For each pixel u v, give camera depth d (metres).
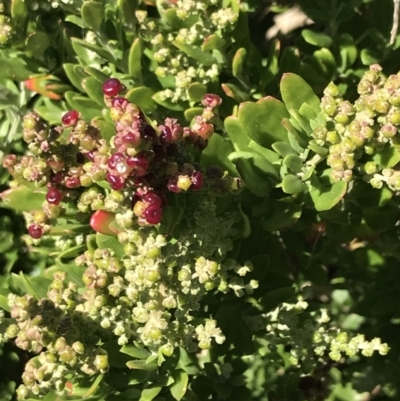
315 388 0.33
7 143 0.34
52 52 0.33
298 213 0.29
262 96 0.32
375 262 0.33
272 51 0.31
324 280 0.33
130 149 0.22
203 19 0.30
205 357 0.31
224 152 0.28
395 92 0.24
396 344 0.33
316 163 0.27
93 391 0.26
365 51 0.33
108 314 0.26
